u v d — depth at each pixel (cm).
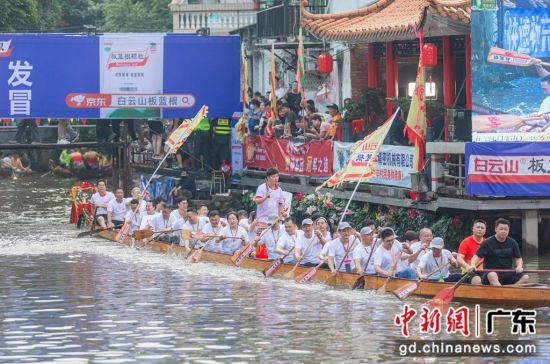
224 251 5256
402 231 5572
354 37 6456
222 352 3272
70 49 7256
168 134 8444
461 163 5206
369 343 3378
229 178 7456
